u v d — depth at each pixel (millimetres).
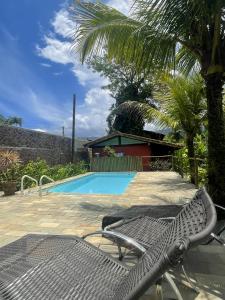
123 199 8609
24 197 9203
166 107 11938
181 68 6586
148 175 16562
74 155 23516
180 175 15148
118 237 2988
